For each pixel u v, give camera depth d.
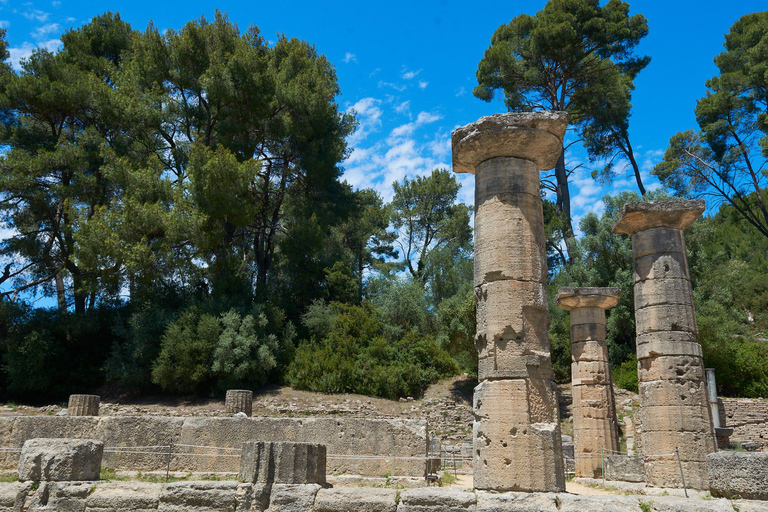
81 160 30.56
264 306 31.19
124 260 27.31
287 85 35.06
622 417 24.62
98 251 27.19
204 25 35.66
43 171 30.03
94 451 9.81
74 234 27.28
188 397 28.28
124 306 32.38
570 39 34.16
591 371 16.95
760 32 37.03
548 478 8.56
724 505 7.59
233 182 29.62
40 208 31.69
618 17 36.66
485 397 9.16
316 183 36.34
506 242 9.53
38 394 29.52
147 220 28.30
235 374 27.73
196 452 12.70
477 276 9.80
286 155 36.09
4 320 29.05
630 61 40.12
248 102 32.53
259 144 35.53
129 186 29.83
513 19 39.56
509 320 9.20
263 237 36.84
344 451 12.73
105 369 28.81
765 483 7.55
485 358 9.38
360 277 48.03
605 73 35.72
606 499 8.21
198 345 27.56
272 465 9.20
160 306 30.66
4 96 30.56
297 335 32.91
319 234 35.38
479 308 9.70
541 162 10.38
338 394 29.12
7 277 31.92
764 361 25.83
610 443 16.22
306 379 29.39
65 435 12.80
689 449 11.89
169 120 32.84
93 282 28.53
